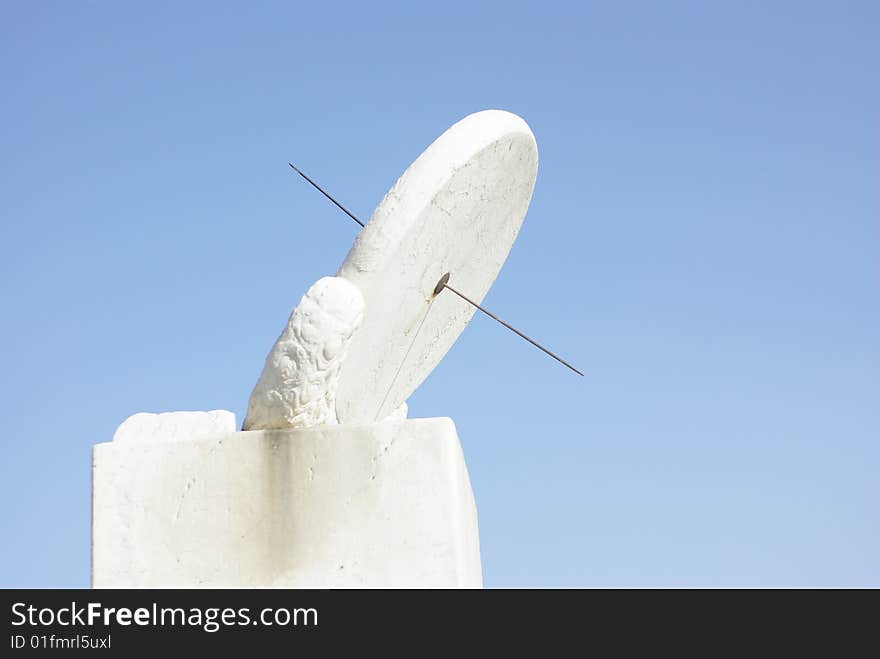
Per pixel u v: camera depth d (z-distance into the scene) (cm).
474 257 523
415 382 543
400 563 453
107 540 464
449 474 456
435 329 530
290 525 459
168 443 468
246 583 457
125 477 467
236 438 466
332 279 467
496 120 491
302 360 460
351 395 497
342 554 456
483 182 496
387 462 459
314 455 461
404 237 472
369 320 479
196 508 464
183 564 461
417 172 477
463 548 458
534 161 517
